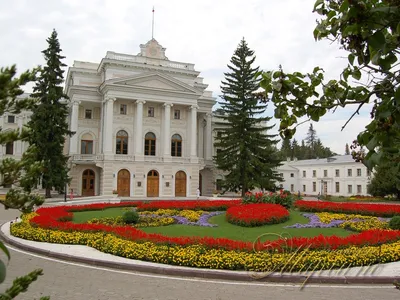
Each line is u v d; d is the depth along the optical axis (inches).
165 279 369.4
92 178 1742.1
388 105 98.1
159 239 469.4
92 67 1967.3
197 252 412.5
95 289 328.8
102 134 1769.2
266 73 126.2
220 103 1763.0
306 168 3021.7
